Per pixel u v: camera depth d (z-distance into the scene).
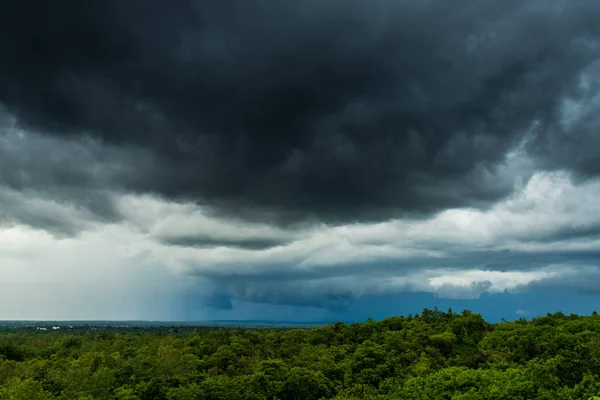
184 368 75.88
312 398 64.00
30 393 62.12
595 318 100.94
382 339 94.75
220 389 60.94
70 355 105.25
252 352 93.62
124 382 66.44
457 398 50.81
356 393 63.62
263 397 62.16
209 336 110.12
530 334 82.12
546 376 53.84
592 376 52.06
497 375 56.41
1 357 98.25
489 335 94.12
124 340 128.62
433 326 104.94
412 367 73.62
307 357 85.31
